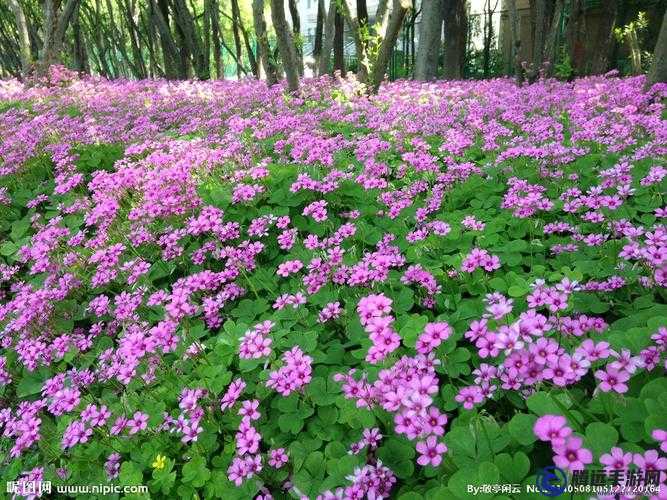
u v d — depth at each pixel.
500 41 25.84
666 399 1.99
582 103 7.98
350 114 8.41
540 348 2.09
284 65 10.89
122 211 5.21
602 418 2.19
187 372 3.28
